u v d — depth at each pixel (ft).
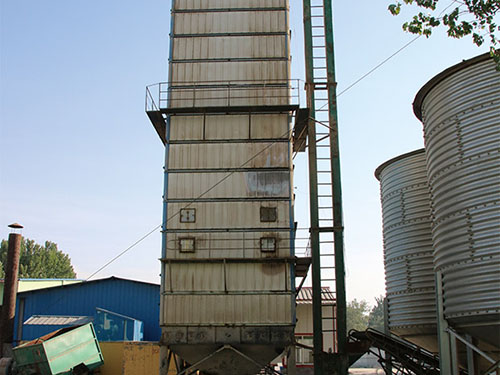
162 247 102.83
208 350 99.50
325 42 110.42
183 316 99.60
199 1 114.42
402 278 113.39
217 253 101.91
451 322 79.56
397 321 113.29
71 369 110.52
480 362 83.97
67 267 411.13
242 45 111.65
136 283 161.79
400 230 116.47
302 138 119.75
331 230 102.53
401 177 119.14
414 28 58.65
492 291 71.41
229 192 104.63
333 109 107.14
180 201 104.63
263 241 102.06
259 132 106.93
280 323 98.58
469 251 75.72
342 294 99.45
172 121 108.47
